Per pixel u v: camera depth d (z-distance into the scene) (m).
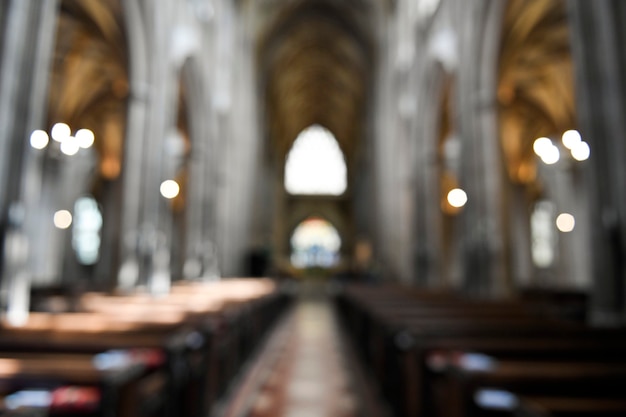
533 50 17.47
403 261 21.55
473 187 12.16
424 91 17.47
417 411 4.45
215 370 6.02
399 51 21.92
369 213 31.94
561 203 22.02
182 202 24.03
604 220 6.24
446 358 3.50
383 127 26.20
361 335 9.56
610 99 6.29
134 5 12.26
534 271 26.23
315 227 46.84
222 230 20.41
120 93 18.75
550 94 20.70
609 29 6.26
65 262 23.30
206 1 17.94
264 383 7.54
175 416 4.23
